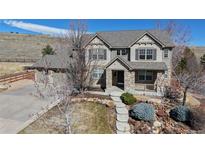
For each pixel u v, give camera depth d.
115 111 18.12
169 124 16.67
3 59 48.25
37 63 29.56
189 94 24.58
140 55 25.33
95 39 26.38
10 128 13.77
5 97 21.28
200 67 31.06
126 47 25.53
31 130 13.57
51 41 79.25
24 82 29.62
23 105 18.75
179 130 15.70
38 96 21.19
